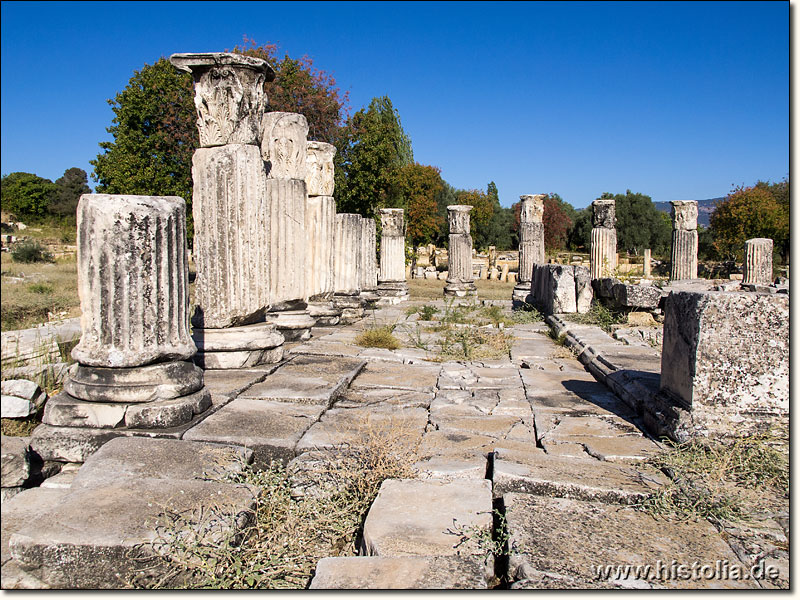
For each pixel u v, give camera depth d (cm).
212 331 650
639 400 529
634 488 362
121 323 455
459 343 973
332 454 421
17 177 4603
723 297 417
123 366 454
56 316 1245
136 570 297
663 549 301
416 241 4459
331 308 1117
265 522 348
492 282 3231
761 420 414
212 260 640
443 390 643
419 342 942
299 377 641
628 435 470
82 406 450
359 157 2534
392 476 395
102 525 311
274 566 314
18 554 299
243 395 564
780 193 3834
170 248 475
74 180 4822
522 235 1950
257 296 657
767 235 3186
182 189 2223
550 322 1194
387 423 502
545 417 534
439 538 306
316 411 523
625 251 5159
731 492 358
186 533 309
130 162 2206
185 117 2191
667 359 478
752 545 306
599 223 1750
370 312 1477
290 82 2408
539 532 312
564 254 4619
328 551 339
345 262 1259
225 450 416
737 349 418
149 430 449
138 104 2233
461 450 445
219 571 299
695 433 416
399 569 276
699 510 343
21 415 541
